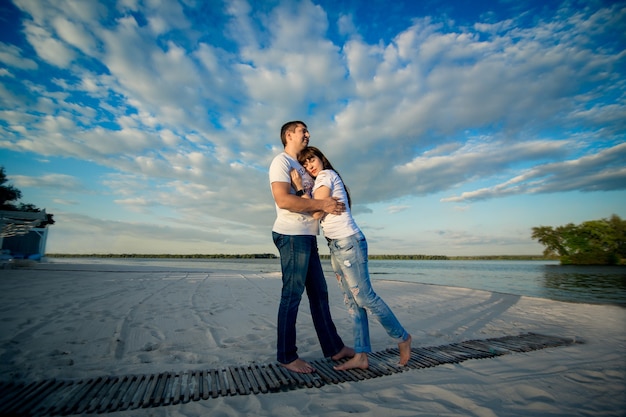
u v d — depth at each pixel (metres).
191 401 1.62
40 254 19.23
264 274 14.05
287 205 2.00
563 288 10.20
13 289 6.13
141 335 3.02
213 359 2.35
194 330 3.27
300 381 1.86
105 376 1.91
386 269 31.22
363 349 2.12
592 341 2.90
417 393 1.71
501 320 4.09
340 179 2.33
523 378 1.91
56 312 3.99
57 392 1.68
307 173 2.40
